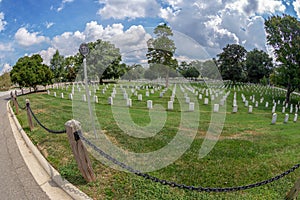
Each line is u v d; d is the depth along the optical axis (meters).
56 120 7.83
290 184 3.56
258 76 49.84
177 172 3.88
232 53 47.44
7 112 11.18
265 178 3.73
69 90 21.62
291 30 22.28
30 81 20.83
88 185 3.35
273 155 4.83
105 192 3.17
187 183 3.52
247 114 12.17
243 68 49.38
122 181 3.48
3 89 35.19
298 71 20.73
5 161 4.46
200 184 3.50
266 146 5.48
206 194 3.18
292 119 11.92
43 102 13.80
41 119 8.18
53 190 3.31
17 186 3.45
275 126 8.74
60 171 3.78
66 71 35.06
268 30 24.00
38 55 22.81
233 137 6.29
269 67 49.34
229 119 9.73
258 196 3.19
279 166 4.21
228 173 3.88
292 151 5.16
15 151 5.04
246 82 51.44
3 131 7.03
